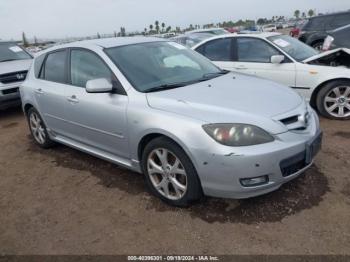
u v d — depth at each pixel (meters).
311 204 3.32
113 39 4.55
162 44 4.59
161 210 3.45
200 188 3.21
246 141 2.94
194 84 3.80
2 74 7.51
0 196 4.11
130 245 3.00
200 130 3.02
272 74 6.18
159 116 3.29
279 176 3.02
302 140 3.14
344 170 3.94
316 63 6.04
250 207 3.34
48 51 5.08
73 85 4.43
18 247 3.13
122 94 3.72
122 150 3.85
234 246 2.86
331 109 5.82
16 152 5.56
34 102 5.14
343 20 13.24
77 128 4.42
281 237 2.91
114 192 3.89
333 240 2.83
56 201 3.84
